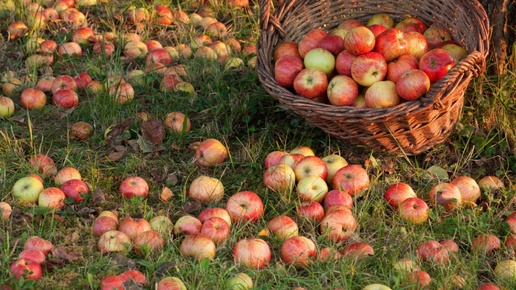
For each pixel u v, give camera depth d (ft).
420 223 14.30
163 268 12.64
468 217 14.46
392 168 15.98
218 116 18.13
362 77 15.35
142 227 13.53
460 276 12.70
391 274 12.66
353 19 17.76
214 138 17.40
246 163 16.46
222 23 23.17
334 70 16.22
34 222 14.16
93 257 13.07
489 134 16.92
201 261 12.50
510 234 13.92
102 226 13.67
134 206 14.73
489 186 15.39
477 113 17.31
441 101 14.40
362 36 15.51
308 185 14.76
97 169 16.03
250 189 15.66
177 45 21.65
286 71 16.05
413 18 17.44
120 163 16.46
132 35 21.85
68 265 12.87
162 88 18.98
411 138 15.65
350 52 15.74
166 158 16.69
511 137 16.66
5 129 17.28
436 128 15.64
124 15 23.03
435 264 12.88
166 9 23.25
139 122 17.57
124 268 12.76
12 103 17.87
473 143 16.72
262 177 16.01
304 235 14.01
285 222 13.76
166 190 15.23
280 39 17.48
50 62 20.47
